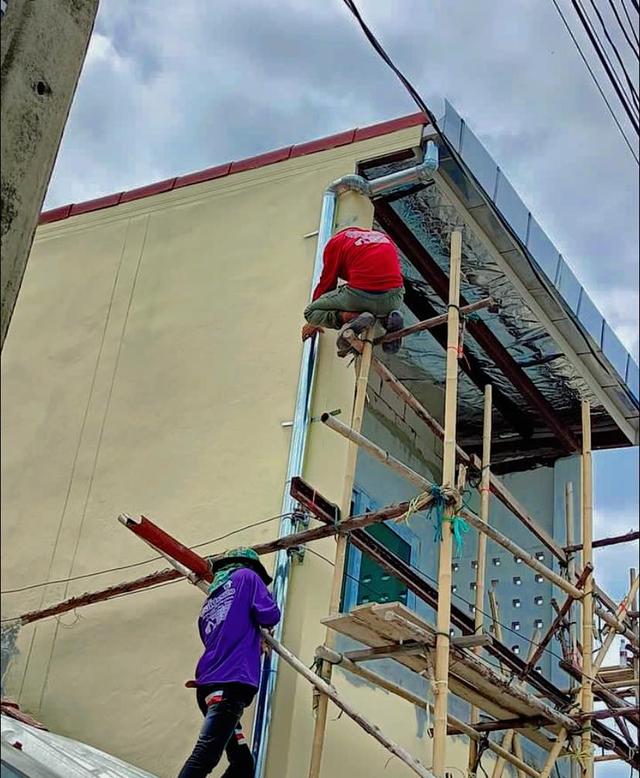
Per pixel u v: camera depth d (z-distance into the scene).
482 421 11.05
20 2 3.91
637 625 9.66
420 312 9.52
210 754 5.16
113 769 5.42
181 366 8.30
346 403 7.50
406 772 7.36
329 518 6.62
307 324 7.41
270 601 5.71
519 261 8.70
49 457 8.40
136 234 9.33
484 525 6.73
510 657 7.16
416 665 6.59
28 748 5.27
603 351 9.59
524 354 9.67
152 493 7.81
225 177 9.14
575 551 9.71
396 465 6.38
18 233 3.50
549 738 8.09
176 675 7.02
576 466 10.77
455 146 7.90
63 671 7.41
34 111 3.76
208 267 8.71
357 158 8.34
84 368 8.76
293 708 6.33
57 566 7.89
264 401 7.70
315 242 8.20
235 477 7.48
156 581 6.92
